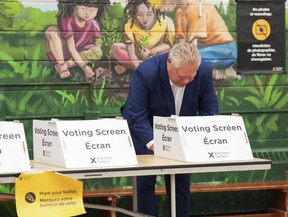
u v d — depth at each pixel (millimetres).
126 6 5949
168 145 3975
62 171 3514
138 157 4082
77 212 3508
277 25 6371
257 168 3812
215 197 6227
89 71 5879
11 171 3492
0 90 5668
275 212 6234
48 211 3447
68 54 5820
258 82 6324
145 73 4402
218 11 6188
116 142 3748
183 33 6094
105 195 5582
